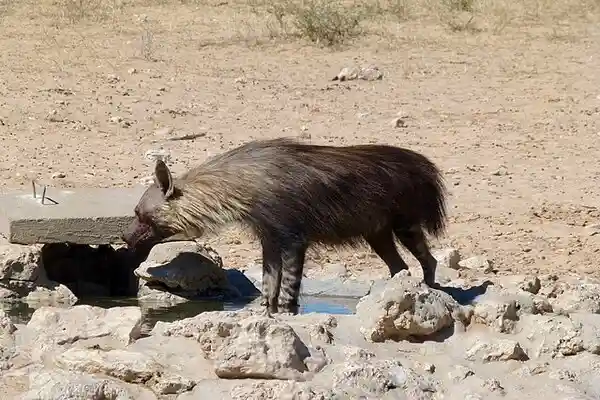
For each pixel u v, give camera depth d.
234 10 65.06
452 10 65.31
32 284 23.80
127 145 38.16
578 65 52.81
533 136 41.06
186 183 21.89
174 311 23.25
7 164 34.97
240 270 25.89
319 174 21.53
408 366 17.41
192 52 53.28
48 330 18.45
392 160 22.44
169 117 41.91
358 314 18.97
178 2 67.25
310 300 23.77
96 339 18.09
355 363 16.91
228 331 17.17
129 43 54.53
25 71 47.47
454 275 25.30
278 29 58.62
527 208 32.41
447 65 52.22
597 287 21.30
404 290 18.52
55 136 38.66
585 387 17.30
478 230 30.11
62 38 55.16
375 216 22.30
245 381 16.61
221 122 41.62
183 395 16.34
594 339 18.30
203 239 28.14
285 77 49.00
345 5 65.69
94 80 46.56
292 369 16.78
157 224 21.98
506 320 18.84
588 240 29.42
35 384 16.30
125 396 16.20
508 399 16.72
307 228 21.58
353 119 42.69
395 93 47.00
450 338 18.59
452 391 16.84
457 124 42.44
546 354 18.19
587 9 66.81
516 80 49.72
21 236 24.06
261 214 21.34
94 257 25.31
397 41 56.94
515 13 65.44
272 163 21.48
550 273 25.97
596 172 36.78
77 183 33.16
